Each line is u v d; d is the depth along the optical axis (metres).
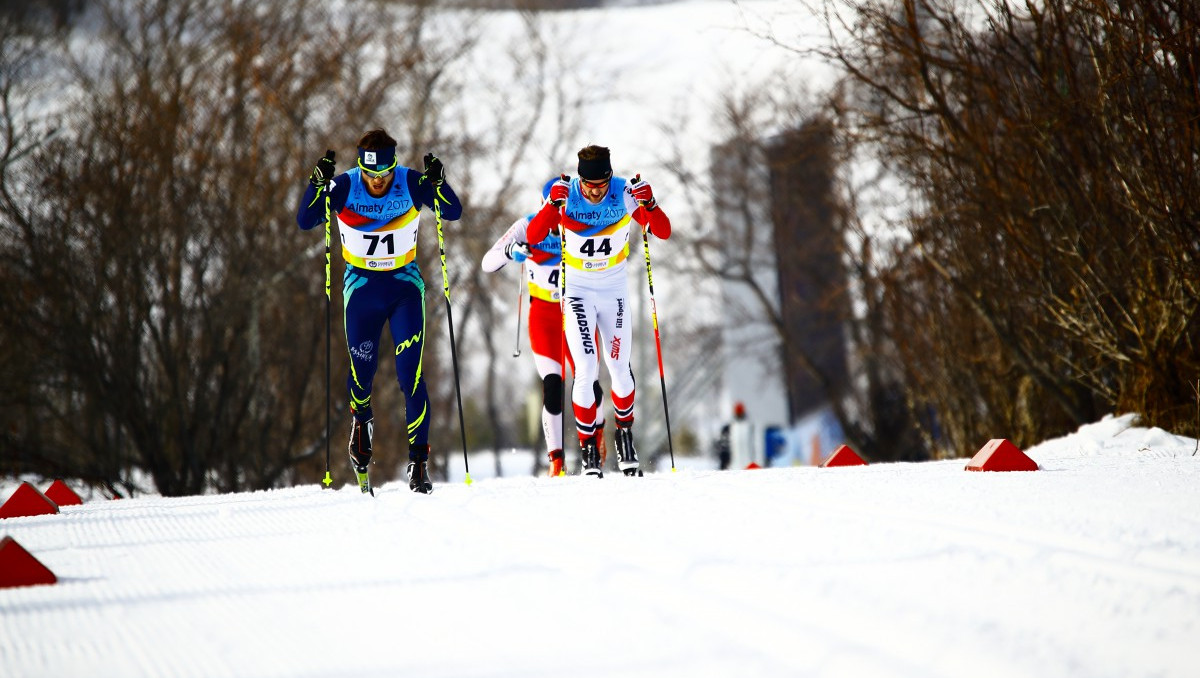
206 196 57.56
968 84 37.06
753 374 103.06
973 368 46.44
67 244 54.38
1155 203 30.78
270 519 19.86
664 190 101.50
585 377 25.81
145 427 55.59
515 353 29.78
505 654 9.20
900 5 38.81
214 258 57.75
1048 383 40.41
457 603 11.23
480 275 95.50
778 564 12.25
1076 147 34.38
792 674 8.30
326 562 14.20
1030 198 35.69
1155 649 8.84
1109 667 8.40
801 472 24.88
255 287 57.47
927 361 50.69
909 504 16.95
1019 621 9.77
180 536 18.25
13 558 13.91
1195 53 29.52
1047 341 40.47
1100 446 31.08
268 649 9.80
